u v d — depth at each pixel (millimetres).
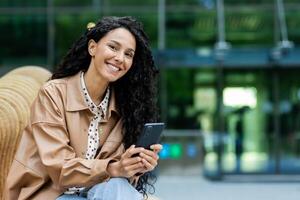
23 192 2893
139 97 3193
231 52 15281
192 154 14422
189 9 15836
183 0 15875
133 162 2773
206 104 15703
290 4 15617
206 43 15734
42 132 2898
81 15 15906
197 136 14453
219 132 14875
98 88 3049
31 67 4914
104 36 3035
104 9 15875
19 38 15984
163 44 15742
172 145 14391
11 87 3857
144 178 3248
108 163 2803
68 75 3154
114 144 3090
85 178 2785
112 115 3143
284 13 15609
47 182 2924
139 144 2818
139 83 3193
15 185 2902
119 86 3186
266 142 15258
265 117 15359
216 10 15812
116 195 2736
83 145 3018
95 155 3057
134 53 3133
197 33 15781
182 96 15734
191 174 14383
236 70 15453
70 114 2992
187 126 15688
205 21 15789
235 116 15312
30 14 15984
